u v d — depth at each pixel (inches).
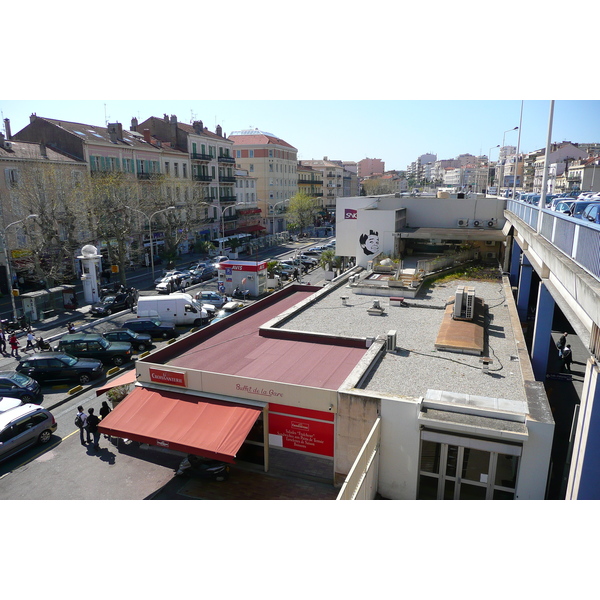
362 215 1354.6
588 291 351.3
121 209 1788.9
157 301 1261.1
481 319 786.8
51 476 602.5
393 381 562.9
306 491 547.8
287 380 583.5
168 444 527.8
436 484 498.6
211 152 2908.5
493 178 5556.1
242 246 2741.1
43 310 1333.7
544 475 450.3
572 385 815.1
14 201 1534.2
